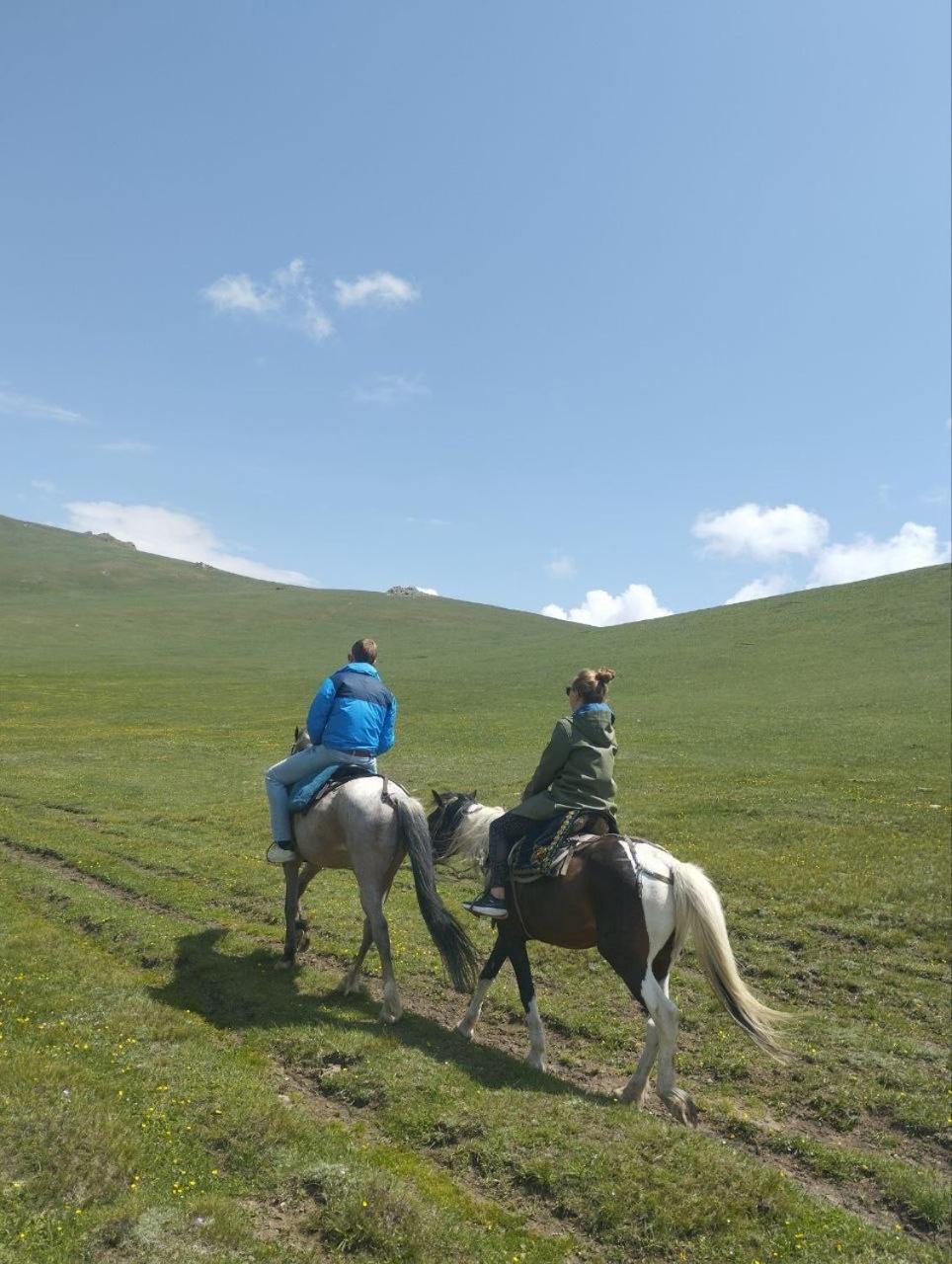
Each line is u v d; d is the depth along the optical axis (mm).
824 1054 8750
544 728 37250
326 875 15422
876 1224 6020
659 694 46750
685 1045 8906
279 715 43156
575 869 7570
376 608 110938
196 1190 5418
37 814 20625
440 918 8156
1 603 98812
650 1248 5336
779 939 12461
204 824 19609
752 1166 6113
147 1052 7301
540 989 10219
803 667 51562
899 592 70562
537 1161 6004
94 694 50094
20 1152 5426
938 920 12859
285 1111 6363
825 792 22312
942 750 28297
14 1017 7891
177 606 103875
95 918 11430
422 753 30844
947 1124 7422
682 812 20219
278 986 9336
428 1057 7586
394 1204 5336
